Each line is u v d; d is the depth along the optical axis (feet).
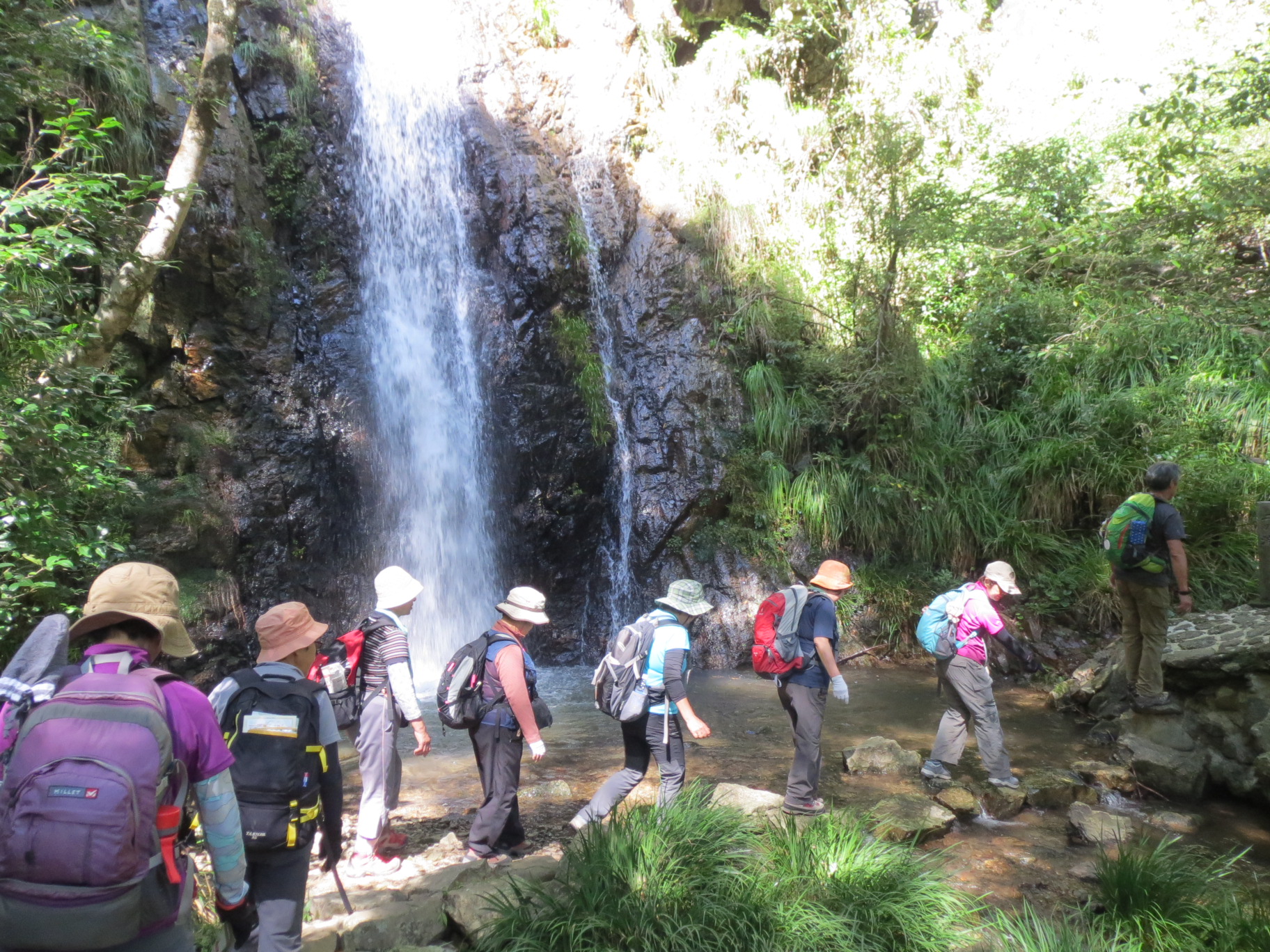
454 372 36.40
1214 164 35.27
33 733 6.95
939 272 42.04
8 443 15.98
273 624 10.58
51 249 17.75
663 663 15.35
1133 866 13.74
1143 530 21.94
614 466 37.11
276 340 31.24
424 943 12.47
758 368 37.96
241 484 28.76
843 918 11.93
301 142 33.47
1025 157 39.68
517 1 41.60
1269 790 18.80
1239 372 35.45
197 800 7.79
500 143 38.86
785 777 20.72
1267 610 23.66
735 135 44.57
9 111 20.54
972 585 19.54
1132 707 22.59
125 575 8.08
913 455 36.42
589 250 38.65
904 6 45.50
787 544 35.50
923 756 22.06
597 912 11.77
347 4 36.76
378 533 32.45
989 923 12.41
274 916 9.74
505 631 15.64
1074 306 40.01
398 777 15.92
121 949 7.04
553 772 21.07
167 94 29.25
